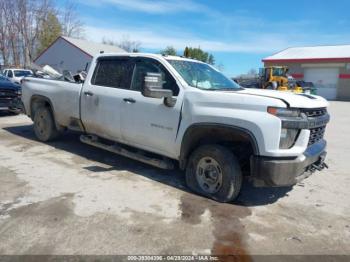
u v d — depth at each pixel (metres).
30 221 3.46
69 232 3.27
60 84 6.22
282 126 3.68
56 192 4.25
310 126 3.92
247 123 3.77
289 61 34.34
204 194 4.31
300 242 3.30
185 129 4.29
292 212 3.99
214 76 5.13
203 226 3.53
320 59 32.16
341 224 3.72
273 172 3.69
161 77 4.30
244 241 3.27
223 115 3.93
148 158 4.93
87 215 3.65
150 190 4.46
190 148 4.43
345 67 30.98
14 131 8.06
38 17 44.28
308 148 4.09
